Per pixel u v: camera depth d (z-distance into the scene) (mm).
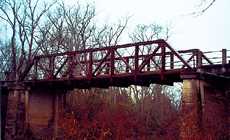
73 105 38844
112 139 32969
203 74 23141
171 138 27203
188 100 22750
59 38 47406
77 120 36000
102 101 41156
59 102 33062
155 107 49688
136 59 24891
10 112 30719
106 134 33000
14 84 31031
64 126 32938
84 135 33688
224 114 24891
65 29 48281
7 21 45188
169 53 24094
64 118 33125
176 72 23266
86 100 39969
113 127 33500
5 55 51031
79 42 47906
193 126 22422
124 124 33844
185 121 22766
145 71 24422
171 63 24062
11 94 30906
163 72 23641
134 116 39281
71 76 28469
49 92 32688
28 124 31016
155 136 33188
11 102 30844
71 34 48031
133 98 50156
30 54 44219
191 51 23828
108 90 44188
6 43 51938
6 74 38750
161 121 41875
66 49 47125
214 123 23734
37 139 31391
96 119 34781
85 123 34375
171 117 33156
